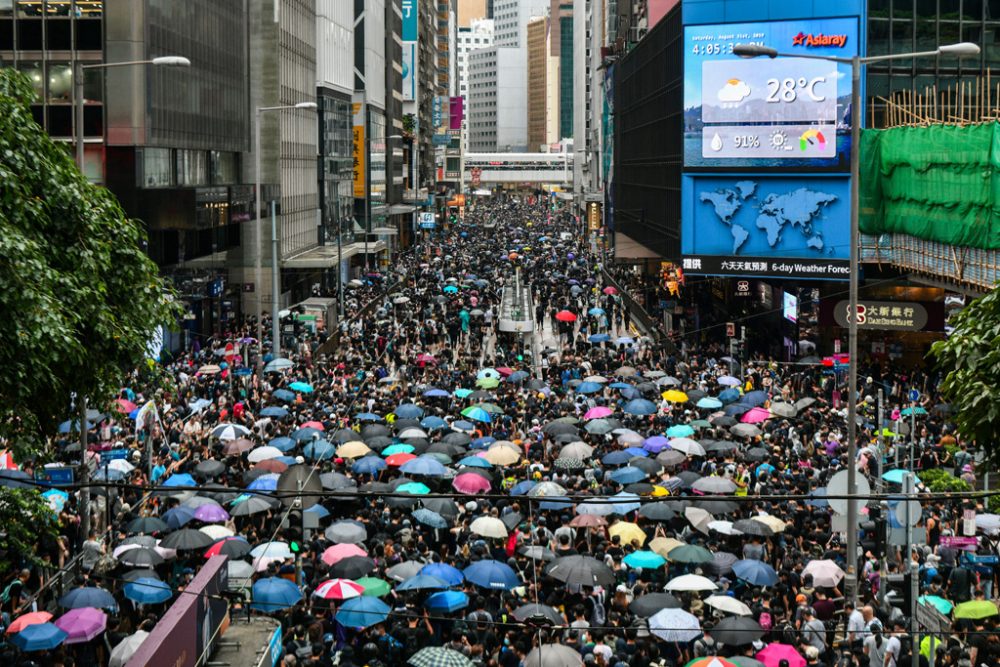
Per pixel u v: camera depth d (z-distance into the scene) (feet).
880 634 70.90
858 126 84.48
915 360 210.18
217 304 261.03
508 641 68.59
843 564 87.15
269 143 309.22
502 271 396.98
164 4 215.31
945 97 239.09
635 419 142.10
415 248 520.42
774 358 231.09
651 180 348.59
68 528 92.79
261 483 98.22
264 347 209.87
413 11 604.08
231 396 158.20
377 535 87.61
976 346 68.54
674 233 297.33
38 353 63.46
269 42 308.40
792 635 71.31
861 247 227.81
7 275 61.46
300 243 342.44
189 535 81.10
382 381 173.47
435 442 121.29
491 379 162.81
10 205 65.98
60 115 202.80
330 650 70.44
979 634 68.64
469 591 80.84
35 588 84.89
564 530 88.94
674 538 94.02
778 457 115.44
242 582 76.07
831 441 125.80
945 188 181.88
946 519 99.76
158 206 213.46
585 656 69.97
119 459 107.24
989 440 68.64
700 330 246.88
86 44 201.98
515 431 135.64
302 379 169.17
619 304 296.10
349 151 417.28
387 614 68.85
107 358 73.26
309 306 236.84
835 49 235.81
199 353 211.41
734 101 242.78
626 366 178.91
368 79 446.60
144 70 204.23
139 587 73.77
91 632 67.26
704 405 146.72
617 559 85.35
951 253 180.96
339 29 397.39
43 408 70.64
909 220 202.69
